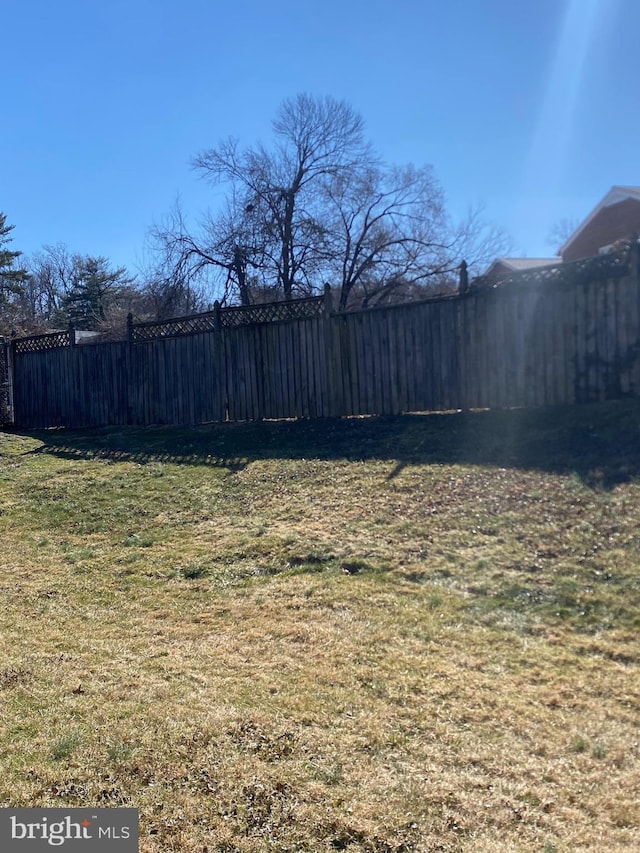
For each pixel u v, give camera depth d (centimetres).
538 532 574
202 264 2300
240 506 773
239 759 322
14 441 1345
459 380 972
